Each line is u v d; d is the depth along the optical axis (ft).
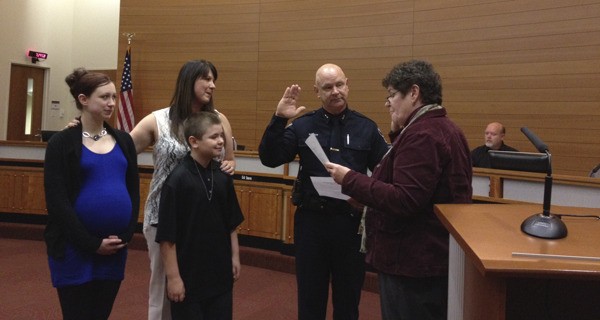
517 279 4.66
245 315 12.14
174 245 6.88
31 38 32.22
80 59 33.99
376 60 21.58
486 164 16.78
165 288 7.72
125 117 24.75
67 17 34.01
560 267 3.14
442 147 5.47
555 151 17.57
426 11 20.43
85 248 6.59
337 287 8.40
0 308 12.06
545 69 17.80
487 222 4.48
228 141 8.36
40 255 17.48
